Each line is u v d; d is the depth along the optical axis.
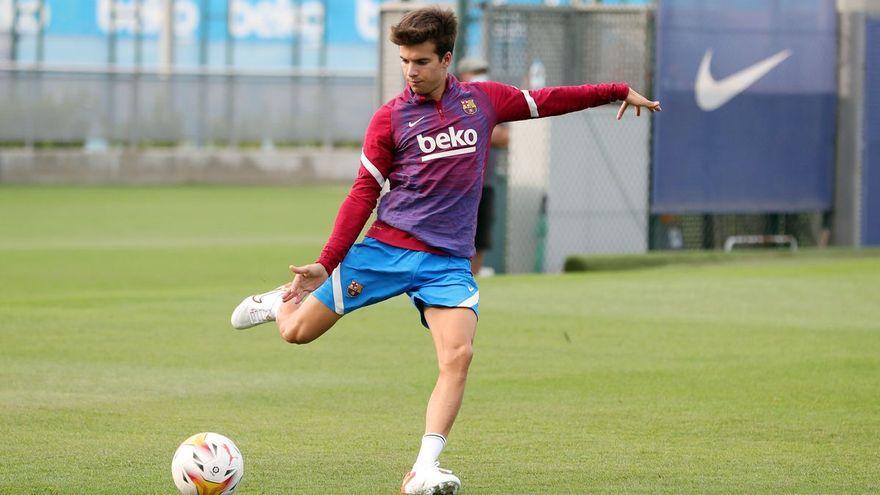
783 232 53.03
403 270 17.55
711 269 45.50
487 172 42.78
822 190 52.22
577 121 47.72
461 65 41.69
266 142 99.88
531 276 43.00
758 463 18.92
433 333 17.48
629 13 49.50
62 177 94.69
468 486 17.50
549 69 49.44
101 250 53.88
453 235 17.64
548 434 20.92
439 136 17.41
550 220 47.62
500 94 18.11
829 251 49.97
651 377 25.97
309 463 18.83
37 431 20.78
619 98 18.64
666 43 48.97
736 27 49.94
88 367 26.61
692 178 49.78
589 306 35.84
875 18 51.88
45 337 30.09
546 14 49.28
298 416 22.25
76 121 96.44
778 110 51.06
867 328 32.38
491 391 24.52
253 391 24.38
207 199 82.44
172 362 27.30
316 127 100.31
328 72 99.94
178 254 52.66
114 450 19.50
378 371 26.52
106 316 33.19
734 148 50.41
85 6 103.81
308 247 56.00
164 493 16.97
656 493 17.12
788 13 50.88
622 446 20.05
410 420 22.00
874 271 43.88
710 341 30.31
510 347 29.34
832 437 20.75
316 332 18.06
